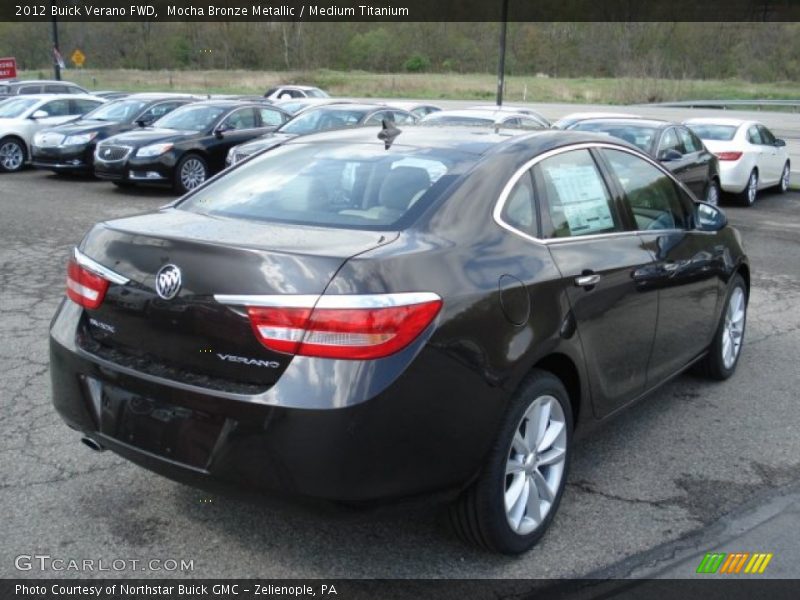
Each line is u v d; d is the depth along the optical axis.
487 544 3.31
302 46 58.34
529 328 3.30
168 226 3.35
